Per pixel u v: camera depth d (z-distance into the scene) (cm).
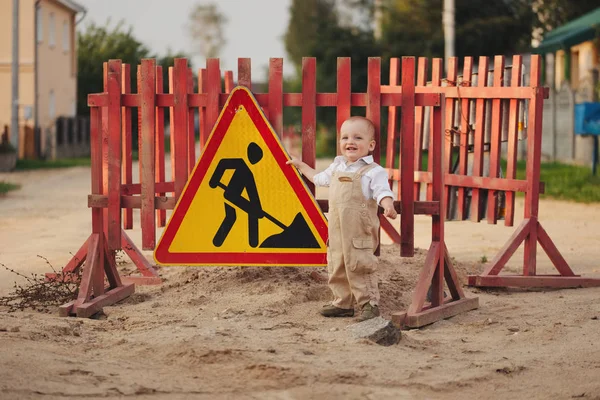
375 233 798
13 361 618
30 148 4125
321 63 4672
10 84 4197
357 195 784
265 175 835
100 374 607
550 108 3381
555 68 4316
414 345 718
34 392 561
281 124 850
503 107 1045
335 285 812
